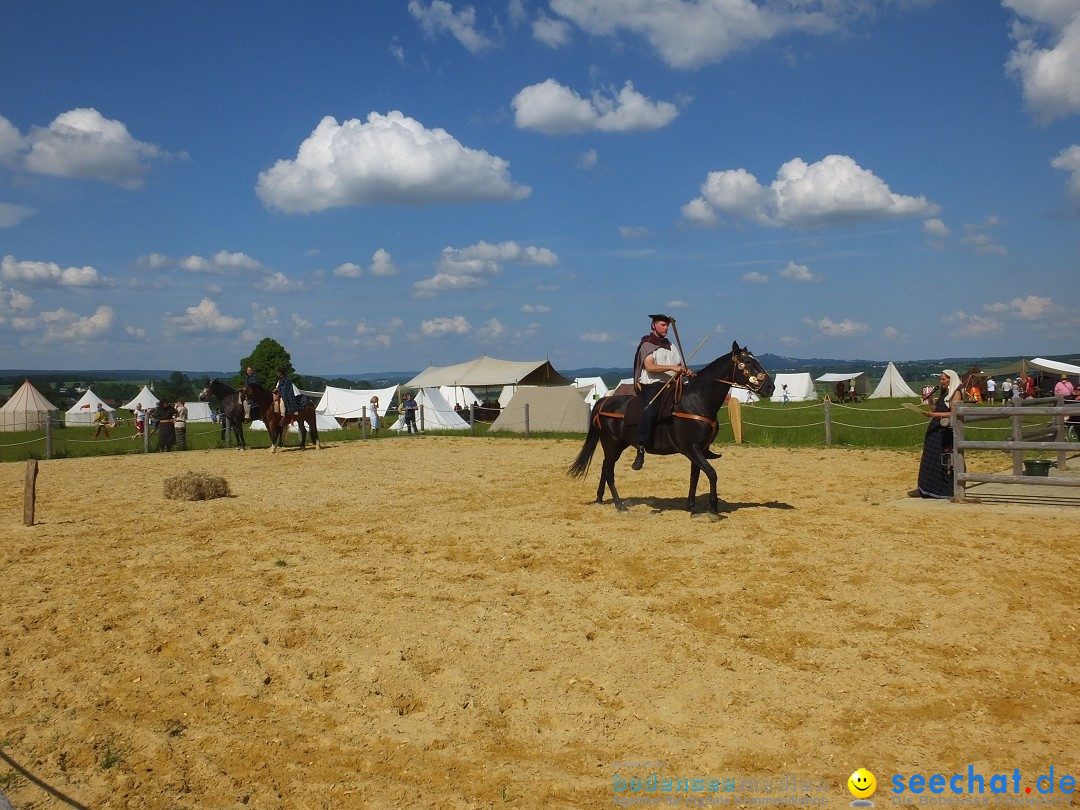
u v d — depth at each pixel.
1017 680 5.41
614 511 11.41
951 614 6.64
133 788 4.33
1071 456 15.79
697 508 11.54
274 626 6.81
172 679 5.80
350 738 4.90
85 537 10.67
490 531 10.29
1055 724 4.81
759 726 4.88
